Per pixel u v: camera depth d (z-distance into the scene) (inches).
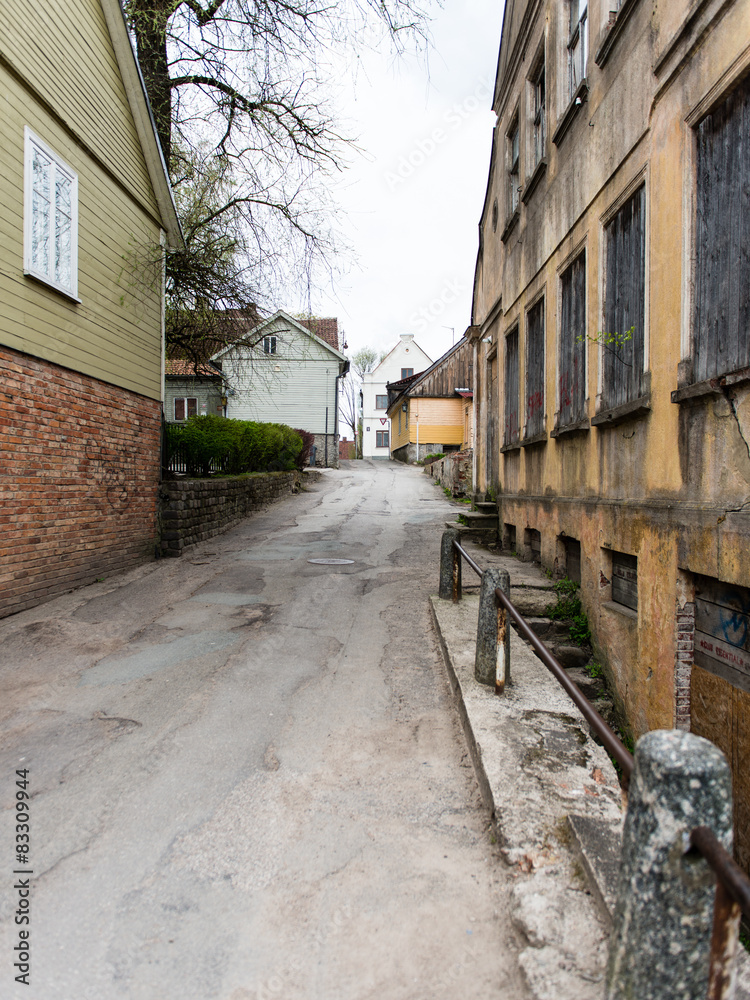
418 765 134.4
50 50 271.1
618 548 215.6
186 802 120.3
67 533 290.8
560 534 289.0
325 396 1173.7
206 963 80.2
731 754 153.0
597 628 239.0
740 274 145.9
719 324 155.1
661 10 183.8
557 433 289.3
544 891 88.0
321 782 127.6
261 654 211.3
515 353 395.5
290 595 294.8
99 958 81.1
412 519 566.3
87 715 161.9
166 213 396.5
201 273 425.7
